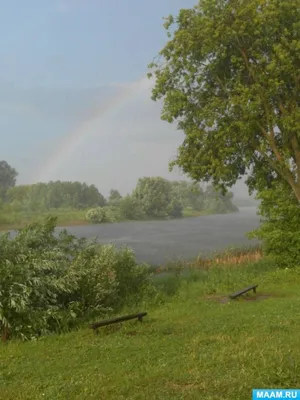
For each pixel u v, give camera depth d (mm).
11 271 11062
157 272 24453
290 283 17547
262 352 7293
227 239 62094
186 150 24938
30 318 10664
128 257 16172
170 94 24000
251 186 26922
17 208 126438
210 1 22625
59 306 12219
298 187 22891
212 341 8891
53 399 6070
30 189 145500
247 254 26312
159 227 102375
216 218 154125
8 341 10344
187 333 9773
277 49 21125
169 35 23984
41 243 13586
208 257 28141
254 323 10156
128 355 8258
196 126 24281
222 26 21844
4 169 167000
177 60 23781
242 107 21438
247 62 23281
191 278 19812
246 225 107750
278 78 21906
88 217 119750
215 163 22891
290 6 21453
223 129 22844
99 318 12609
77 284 12672
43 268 11805
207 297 15695
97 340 9734
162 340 9242
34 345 9727
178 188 155000
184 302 14828
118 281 15203
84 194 159250
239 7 22219
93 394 6129
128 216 134375
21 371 7672
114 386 6418
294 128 21047
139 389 6246
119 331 10539
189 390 5957
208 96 24906
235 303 13883
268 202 21750
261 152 23391
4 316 10414
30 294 11258
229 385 5988
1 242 12133
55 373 7430
